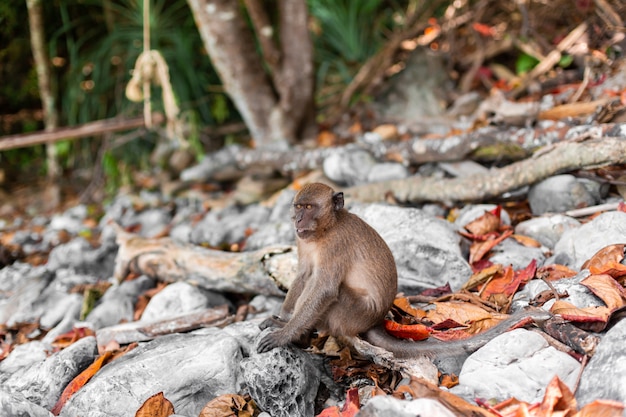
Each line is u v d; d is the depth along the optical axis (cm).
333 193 424
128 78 995
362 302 420
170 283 581
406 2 1071
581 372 339
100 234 785
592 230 477
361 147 718
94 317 552
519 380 354
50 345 522
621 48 702
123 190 902
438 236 508
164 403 381
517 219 569
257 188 781
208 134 980
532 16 852
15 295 616
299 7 809
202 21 794
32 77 1084
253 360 392
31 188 1024
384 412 315
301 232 416
